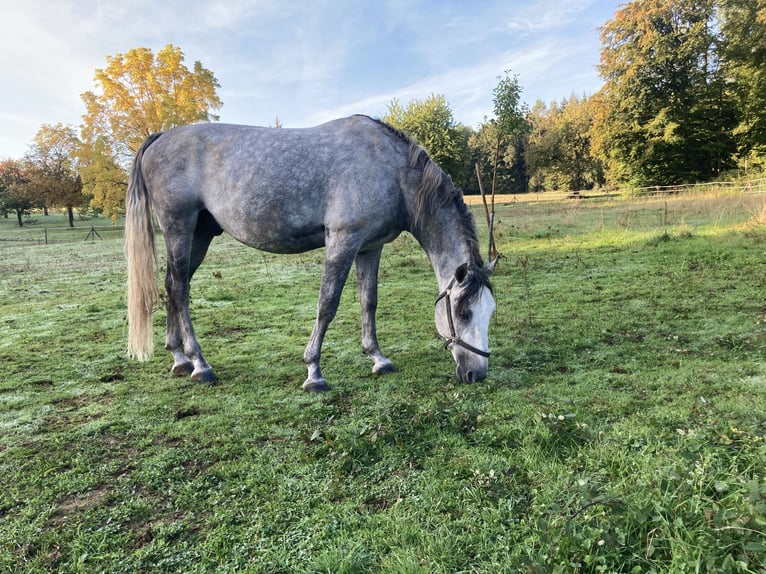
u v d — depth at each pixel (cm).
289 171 360
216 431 297
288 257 1264
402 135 376
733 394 297
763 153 2736
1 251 1870
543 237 1256
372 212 357
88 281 994
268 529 198
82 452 275
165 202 391
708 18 2650
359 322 580
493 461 236
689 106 2716
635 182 3031
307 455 256
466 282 324
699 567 142
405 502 210
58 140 3588
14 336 561
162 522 209
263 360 452
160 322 630
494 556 169
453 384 365
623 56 2816
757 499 155
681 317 499
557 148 5053
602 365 383
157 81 2641
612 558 157
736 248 821
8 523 211
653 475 201
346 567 168
